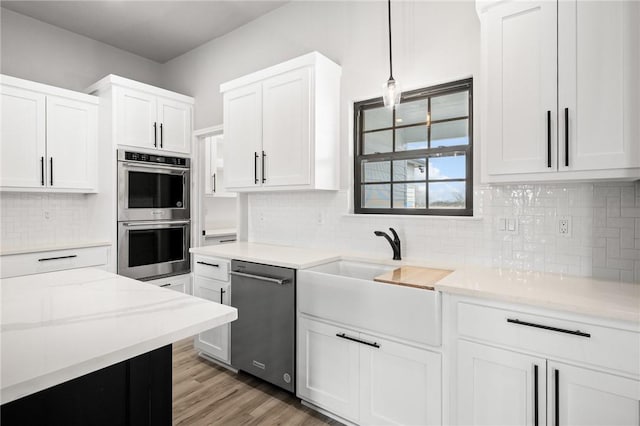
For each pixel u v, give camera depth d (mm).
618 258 1689
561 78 1533
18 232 3090
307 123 2447
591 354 1257
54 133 3047
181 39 3643
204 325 1036
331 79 2568
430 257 2252
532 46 1606
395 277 1821
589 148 1478
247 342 2357
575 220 1794
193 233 3854
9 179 2791
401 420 1692
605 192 1720
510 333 1417
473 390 1509
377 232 2258
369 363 1789
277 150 2621
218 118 3604
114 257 3205
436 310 1565
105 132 3268
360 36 2568
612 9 1432
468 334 1517
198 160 3854
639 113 1385
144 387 1051
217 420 1944
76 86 3523
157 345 916
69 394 904
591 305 1259
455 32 2164
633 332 1188
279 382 2182
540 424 1358
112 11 3141
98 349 835
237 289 2414
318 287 1977
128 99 3287
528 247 1930
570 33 1514
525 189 1934
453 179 2252
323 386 1979
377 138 2578
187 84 3930
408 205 2445
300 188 2494
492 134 1714
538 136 1597
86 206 3520
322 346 1980
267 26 3170
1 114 2750
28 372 719
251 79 2766
